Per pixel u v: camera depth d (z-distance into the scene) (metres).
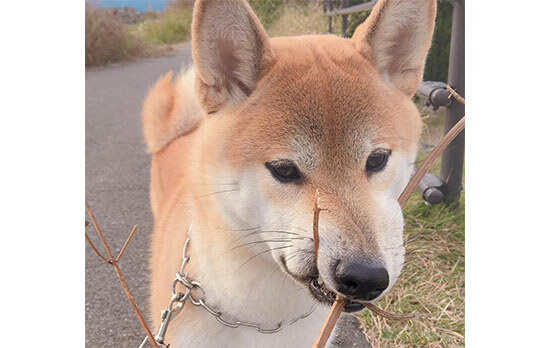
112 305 0.49
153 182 0.54
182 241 0.36
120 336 0.45
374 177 0.30
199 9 0.30
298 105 0.30
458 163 0.56
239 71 0.32
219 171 0.31
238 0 0.31
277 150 0.29
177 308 0.31
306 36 0.36
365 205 0.28
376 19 0.32
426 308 0.47
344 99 0.30
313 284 0.28
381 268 0.25
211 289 0.33
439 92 0.53
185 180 0.37
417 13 0.33
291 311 0.33
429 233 0.54
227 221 0.31
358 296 0.26
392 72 0.34
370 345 0.44
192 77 0.52
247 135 0.30
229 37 0.31
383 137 0.30
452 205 0.57
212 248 0.32
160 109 0.54
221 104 0.32
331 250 0.26
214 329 0.33
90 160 0.82
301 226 0.28
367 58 0.33
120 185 0.73
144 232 0.61
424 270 0.51
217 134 0.31
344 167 0.29
